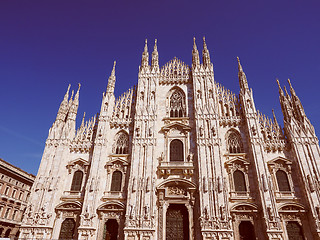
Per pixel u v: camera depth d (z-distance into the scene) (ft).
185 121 163.22
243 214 131.44
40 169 150.51
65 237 134.62
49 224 135.23
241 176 142.51
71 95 181.37
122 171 149.48
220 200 132.36
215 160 143.54
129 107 173.78
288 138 149.28
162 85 179.52
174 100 174.70
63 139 159.74
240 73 175.63
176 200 137.39
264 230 125.39
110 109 170.30
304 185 132.36
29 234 133.08
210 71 176.96
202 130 153.28
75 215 139.33
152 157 148.46
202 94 167.94
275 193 134.51
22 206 240.12
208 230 125.18
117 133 163.84
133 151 150.92
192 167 143.33
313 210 125.49
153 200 136.05
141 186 139.85
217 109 161.07
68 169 153.38
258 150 144.25
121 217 136.15
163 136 158.61
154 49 193.67
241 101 164.96
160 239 128.67
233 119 159.33
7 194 224.53
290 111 156.56
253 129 150.10
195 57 184.55
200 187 136.56
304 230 124.47
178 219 135.44
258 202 133.08
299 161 138.82
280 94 166.91
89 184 142.82
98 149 153.99
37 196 142.72
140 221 130.72
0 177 219.00
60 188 146.72
